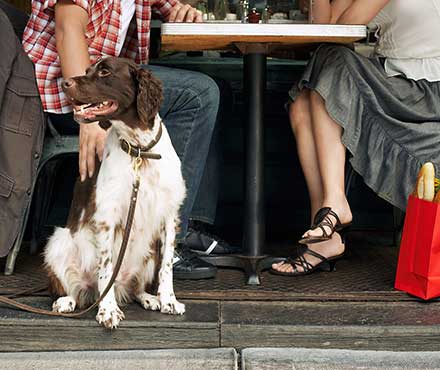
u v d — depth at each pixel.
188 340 2.70
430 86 3.51
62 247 2.87
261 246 3.43
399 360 2.62
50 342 2.69
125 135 2.70
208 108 3.28
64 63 2.98
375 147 3.39
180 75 3.26
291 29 3.02
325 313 2.84
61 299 2.83
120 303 2.93
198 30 3.01
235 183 4.45
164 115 3.30
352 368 2.58
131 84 2.64
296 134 3.56
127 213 2.77
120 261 2.65
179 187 2.81
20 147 3.17
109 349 2.69
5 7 3.61
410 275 3.05
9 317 2.70
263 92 3.38
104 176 2.72
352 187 4.53
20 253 3.84
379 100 3.43
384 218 4.57
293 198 4.49
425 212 2.95
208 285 3.17
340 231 3.42
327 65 3.36
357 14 3.45
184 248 3.37
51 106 3.24
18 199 3.16
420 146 3.38
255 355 2.61
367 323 2.73
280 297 2.99
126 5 3.31
